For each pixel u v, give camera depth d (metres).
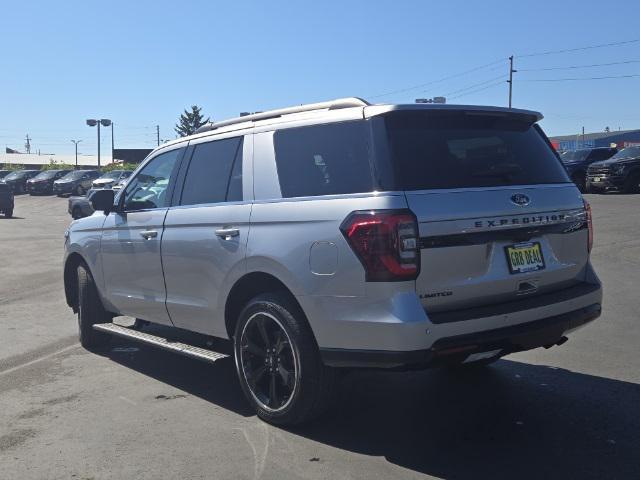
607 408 4.82
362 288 3.89
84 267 6.76
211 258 4.91
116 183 36.66
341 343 4.03
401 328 3.76
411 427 4.55
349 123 4.28
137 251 5.75
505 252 4.20
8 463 4.09
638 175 25.31
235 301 4.91
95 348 6.83
